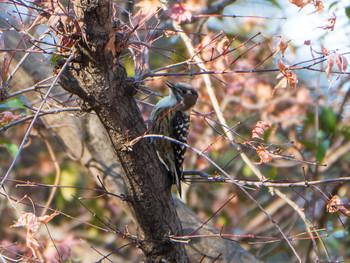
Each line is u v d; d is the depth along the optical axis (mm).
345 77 14656
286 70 7914
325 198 8414
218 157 14391
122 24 7906
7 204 13836
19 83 11320
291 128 14875
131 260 14086
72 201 14445
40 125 12164
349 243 13906
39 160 14602
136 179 7898
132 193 8039
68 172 14484
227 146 14406
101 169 11141
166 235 8336
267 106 14555
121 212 14547
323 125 14812
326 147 12867
